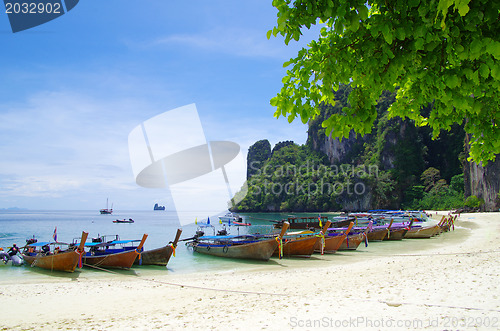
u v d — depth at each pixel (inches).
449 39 90.7
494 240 887.1
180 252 903.7
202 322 228.5
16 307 349.4
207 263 705.6
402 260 604.1
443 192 3535.9
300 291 359.6
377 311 215.5
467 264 462.6
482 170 2613.2
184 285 459.8
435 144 4227.4
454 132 4010.8
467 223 1667.1
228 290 402.3
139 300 374.6
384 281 371.9
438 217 2261.3
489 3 84.2
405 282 339.9
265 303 287.3
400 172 4138.8
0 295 406.9
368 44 104.3
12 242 1314.0
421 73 105.2
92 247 727.7
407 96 155.6
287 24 104.6
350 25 97.5
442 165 4160.9
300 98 114.7
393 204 4067.4
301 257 736.3
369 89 115.3
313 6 98.7
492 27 88.8
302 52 112.7
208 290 415.5
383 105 5012.3
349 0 94.0
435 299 242.8
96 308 341.7
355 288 334.6
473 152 154.3
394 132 4399.6
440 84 101.5
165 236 1572.3
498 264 424.5
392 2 99.6
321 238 756.0
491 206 2453.2
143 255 679.7
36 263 645.3
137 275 577.0
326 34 120.0
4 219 4116.6
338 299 266.2
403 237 1056.2
